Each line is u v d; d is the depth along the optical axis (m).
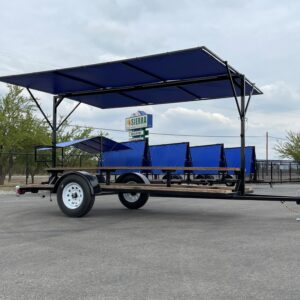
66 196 9.46
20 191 10.16
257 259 5.47
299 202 8.85
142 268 5.02
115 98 12.98
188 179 18.47
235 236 7.08
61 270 4.93
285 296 4.02
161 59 9.04
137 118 28.78
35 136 24.38
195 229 7.81
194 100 12.96
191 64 9.40
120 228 7.91
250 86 10.54
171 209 11.26
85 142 14.83
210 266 5.11
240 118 9.50
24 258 5.53
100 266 5.11
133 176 11.07
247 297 3.98
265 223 8.62
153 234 7.27
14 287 4.29
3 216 9.56
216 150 22.34
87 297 3.97
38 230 7.68
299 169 36.09
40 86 11.89
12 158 25.48
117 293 4.09
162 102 13.38
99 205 12.27
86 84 11.67
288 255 5.70
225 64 9.14
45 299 3.93
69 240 6.73
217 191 8.83
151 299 3.92
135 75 10.64
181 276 4.68
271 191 19.94
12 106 23.84
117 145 15.48
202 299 3.92
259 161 31.09
